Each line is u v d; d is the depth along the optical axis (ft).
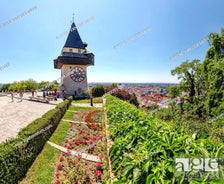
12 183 14.85
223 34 69.97
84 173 16.89
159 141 12.35
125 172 11.82
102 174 16.70
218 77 66.90
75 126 35.32
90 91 100.01
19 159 16.35
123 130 20.01
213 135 37.47
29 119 40.60
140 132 16.33
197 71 84.69
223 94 65.05
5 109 53.93
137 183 10.60
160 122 19.57
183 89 90.99
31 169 18.21
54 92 107.96
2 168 13.53
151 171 10.31
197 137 13.65
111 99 57.82
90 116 44.27
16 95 108.68
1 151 14.53
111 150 17.21
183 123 48.01
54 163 19.62
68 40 107.55
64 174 17.39
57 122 35.06
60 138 27.68
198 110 79.15
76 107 61.82
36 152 21.12
